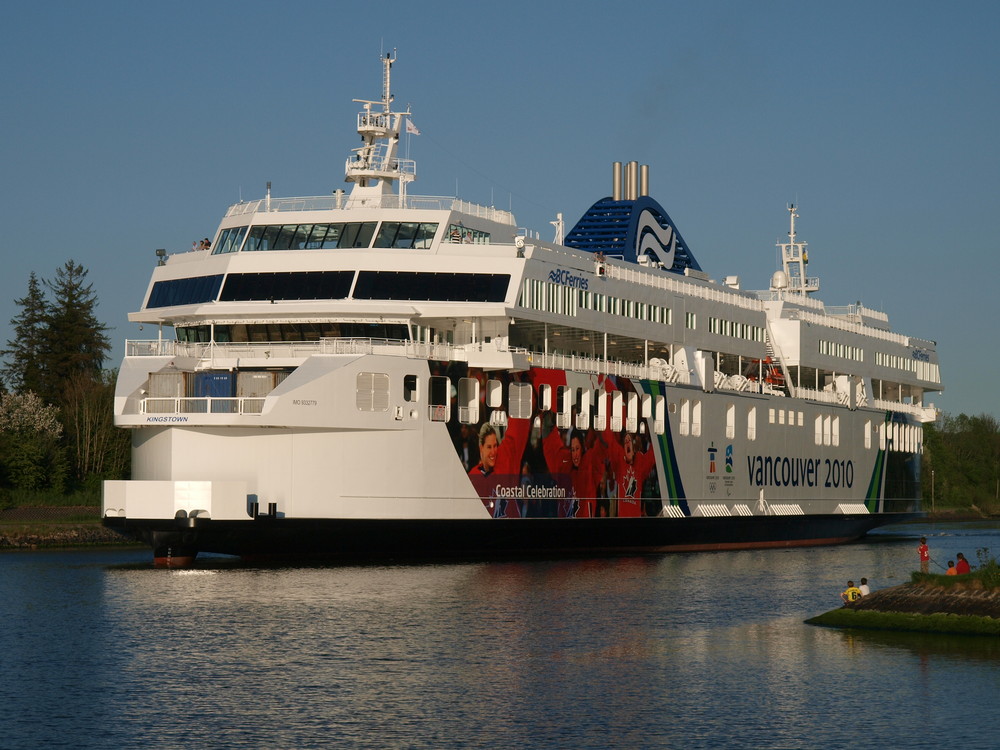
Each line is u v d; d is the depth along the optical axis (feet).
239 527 271.90
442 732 149.59
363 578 265.54
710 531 383.86
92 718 154.20
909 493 497.87
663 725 153.38
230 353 300.20
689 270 396.98
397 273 301.22
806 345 429.38
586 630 210.79
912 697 166.09
